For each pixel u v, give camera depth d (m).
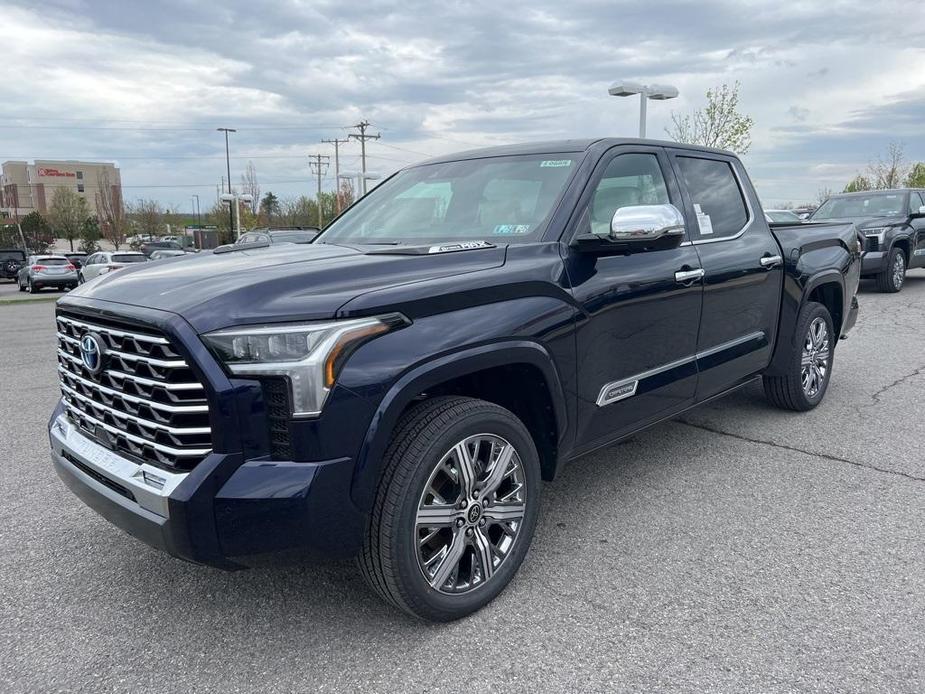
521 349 2.93
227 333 2.38
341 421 2.44
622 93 15.49
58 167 129.88
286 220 68.81
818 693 2.40
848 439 4.99
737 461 4.60
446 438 2.70
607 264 3.46
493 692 2.45
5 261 43.34
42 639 2.81
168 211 87.88
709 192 4.50
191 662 2.65
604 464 4.59
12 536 3.73
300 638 2.79
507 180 3.77
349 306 2.48
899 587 3.05
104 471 2.71
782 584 3.10
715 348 4.30
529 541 3.11
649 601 2.99
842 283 5.64
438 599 2.77
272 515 2.39
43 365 8.86
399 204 4.09
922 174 44.06
